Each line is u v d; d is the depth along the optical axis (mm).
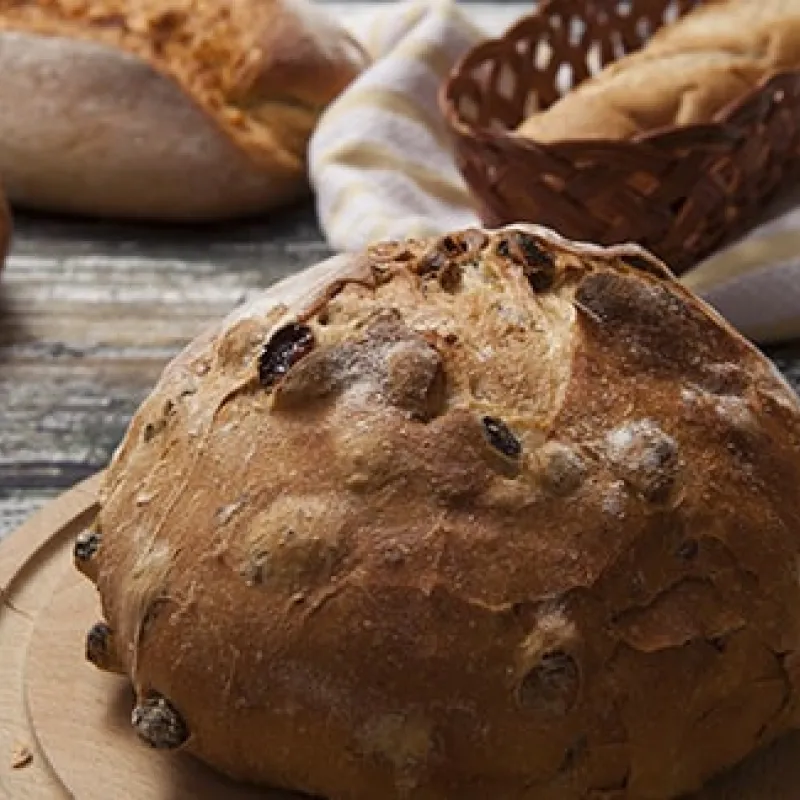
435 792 615
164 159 1064
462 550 615
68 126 1064
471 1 1567
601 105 962
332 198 1012
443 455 625
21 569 737
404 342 643
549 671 607
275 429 640
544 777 616
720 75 960
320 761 620
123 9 1090
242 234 1093
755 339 932
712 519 629
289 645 617
